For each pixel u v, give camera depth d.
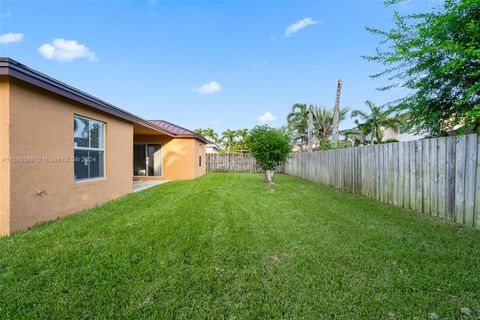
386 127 14.52
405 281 2.38
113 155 6.83
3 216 3.69
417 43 3.33
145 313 1.94
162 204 5.94
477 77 3.37
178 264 2.75
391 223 4.26
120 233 3.75
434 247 3.17
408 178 5.31
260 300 2.12
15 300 2.07
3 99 3.69
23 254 2.95
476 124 3.47
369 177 6.84
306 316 1.93
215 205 5.81
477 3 2.68
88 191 5.63
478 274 2.49
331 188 8.87
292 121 19.58
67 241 3.41
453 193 4.21
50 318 1.88
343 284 2.36
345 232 3.82
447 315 1.92
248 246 3.28
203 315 1.93
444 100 4.03
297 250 3.15
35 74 3.83
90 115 5.75
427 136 5.19
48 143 4.46
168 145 12.52
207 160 18.66
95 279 2.39
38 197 4.23
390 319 1.89
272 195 7.26
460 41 3.09
